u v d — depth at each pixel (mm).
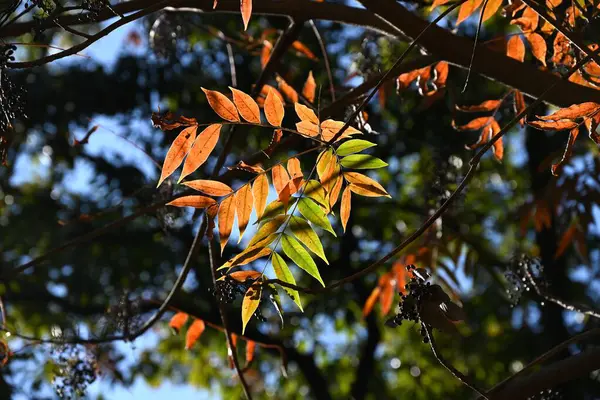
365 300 10898
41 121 10672
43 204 11531
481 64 2885
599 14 3043
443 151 4539
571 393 6000
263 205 2498
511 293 3516
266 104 2369
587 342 5312
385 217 11164
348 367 12688
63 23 2510
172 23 4602
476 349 11695
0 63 2330
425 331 2164
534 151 8930
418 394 12461
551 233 8008
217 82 10133
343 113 3721
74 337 3621
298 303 2393
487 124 3590
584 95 2848
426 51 3016
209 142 2396
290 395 12773
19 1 2367
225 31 8758
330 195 2459
